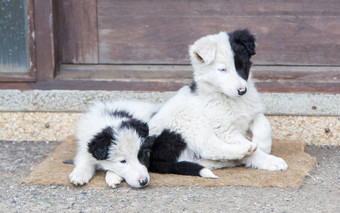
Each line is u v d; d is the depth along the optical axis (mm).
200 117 5738
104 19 7348
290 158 6145
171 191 5289
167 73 7285
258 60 7293
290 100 6969
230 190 5289
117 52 7438
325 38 7176
